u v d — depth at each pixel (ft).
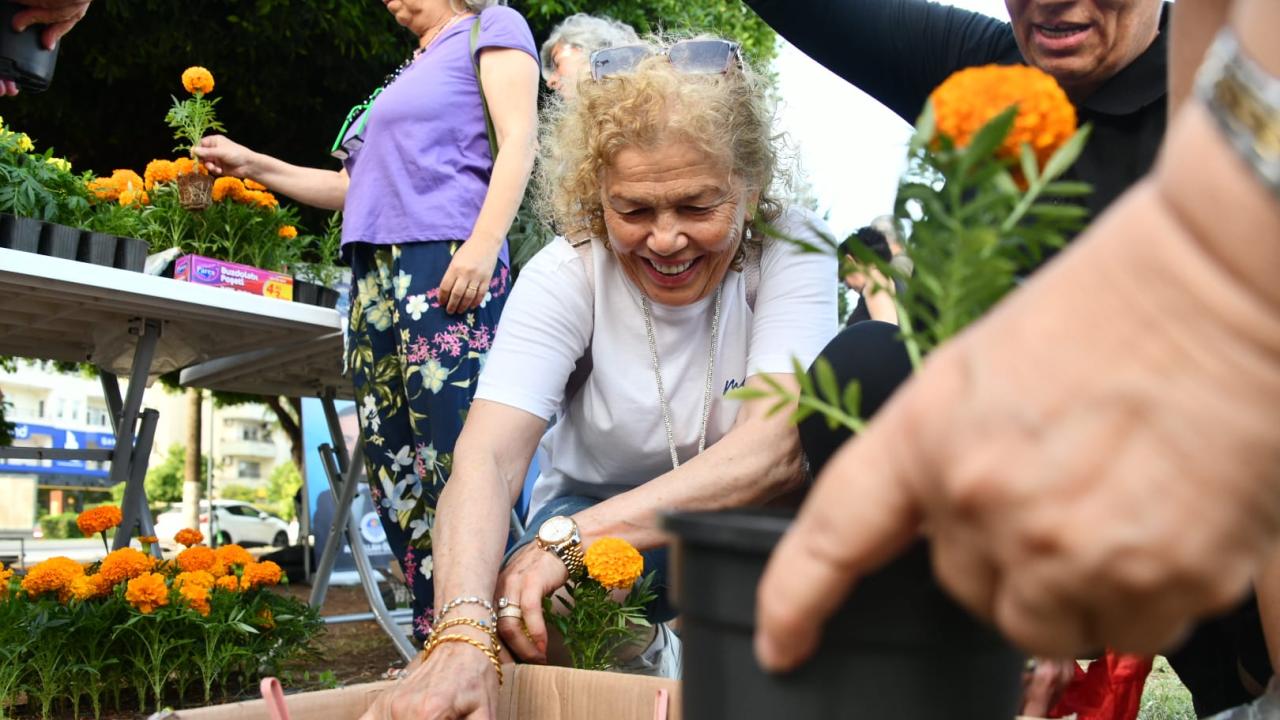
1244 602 4.19
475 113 8.82
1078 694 4.45
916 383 1.20
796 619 1.28
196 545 10.62
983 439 1.09
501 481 5.15
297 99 24.25
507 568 4.86
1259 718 2.60
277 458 155.33
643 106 4.97
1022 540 1.07
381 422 8.96
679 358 5.87
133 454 10.24
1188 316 1.03
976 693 1.67
